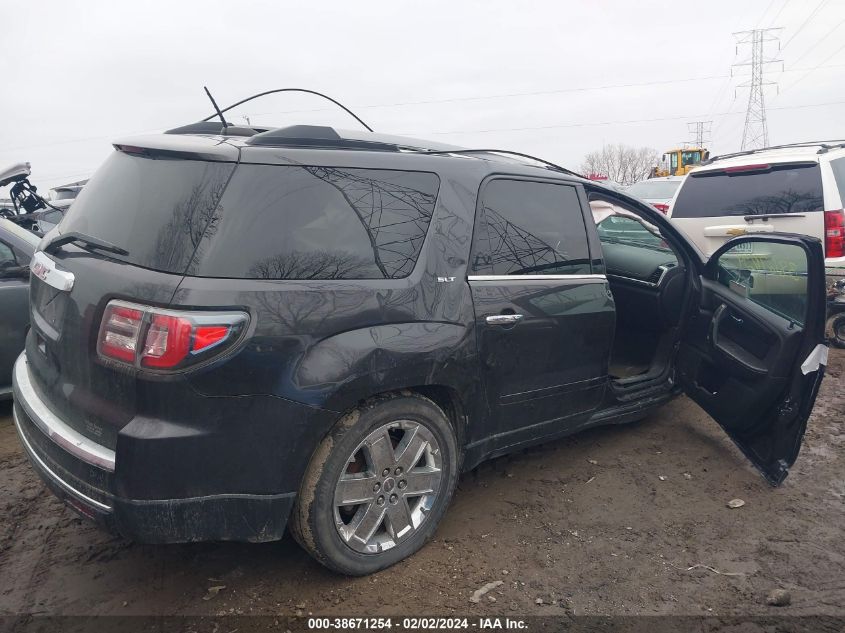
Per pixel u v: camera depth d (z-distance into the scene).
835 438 4.21
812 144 7.14
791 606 2.59
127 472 2.20
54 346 2.54
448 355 2.78
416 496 2.86
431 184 2.93
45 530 3.11
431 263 2.80
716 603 2.61
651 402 4.09
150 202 2.45
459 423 3.01
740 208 6.74
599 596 2.64
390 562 2.78
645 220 4.45
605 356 3.69
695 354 4.01
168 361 2.18
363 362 2.49
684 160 26.98
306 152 2.60
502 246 3.13
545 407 3.40
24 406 2.70
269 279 2.36
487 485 3.57
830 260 6.12
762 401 3.53
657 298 4.17
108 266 2.38
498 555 2.91
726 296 3.82
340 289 2.50
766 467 3.57
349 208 2.64
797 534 3.10
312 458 2.49
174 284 2.22
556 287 3.32
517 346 3.13
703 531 3.13
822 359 3.34
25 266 4.52
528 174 3.38
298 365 2.36
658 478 3.67
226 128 2.90
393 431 2.78
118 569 2.78
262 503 2.39
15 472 3.74
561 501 3.40
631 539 3.05
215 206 2.34
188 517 2.29
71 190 11.63
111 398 2.29
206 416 2.24
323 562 2.61
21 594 2.61
